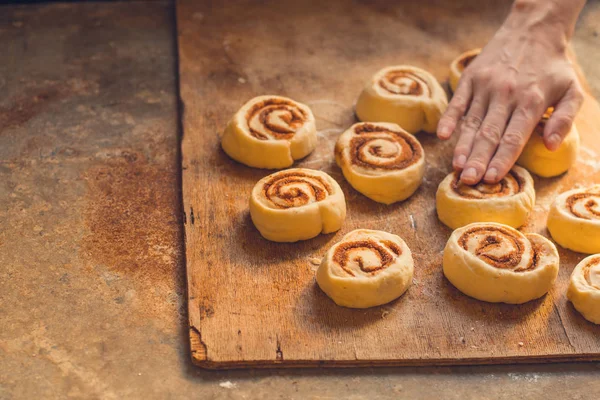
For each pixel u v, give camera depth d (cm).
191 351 76
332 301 80
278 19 108
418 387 76
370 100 93
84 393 74
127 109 96
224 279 80
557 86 89
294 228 83
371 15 110
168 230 85
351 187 88
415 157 88
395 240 81
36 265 81
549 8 92
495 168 85
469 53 100
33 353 76
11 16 107
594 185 87
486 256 80
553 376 77
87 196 87
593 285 79
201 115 94
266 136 89
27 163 89
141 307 79
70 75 99
